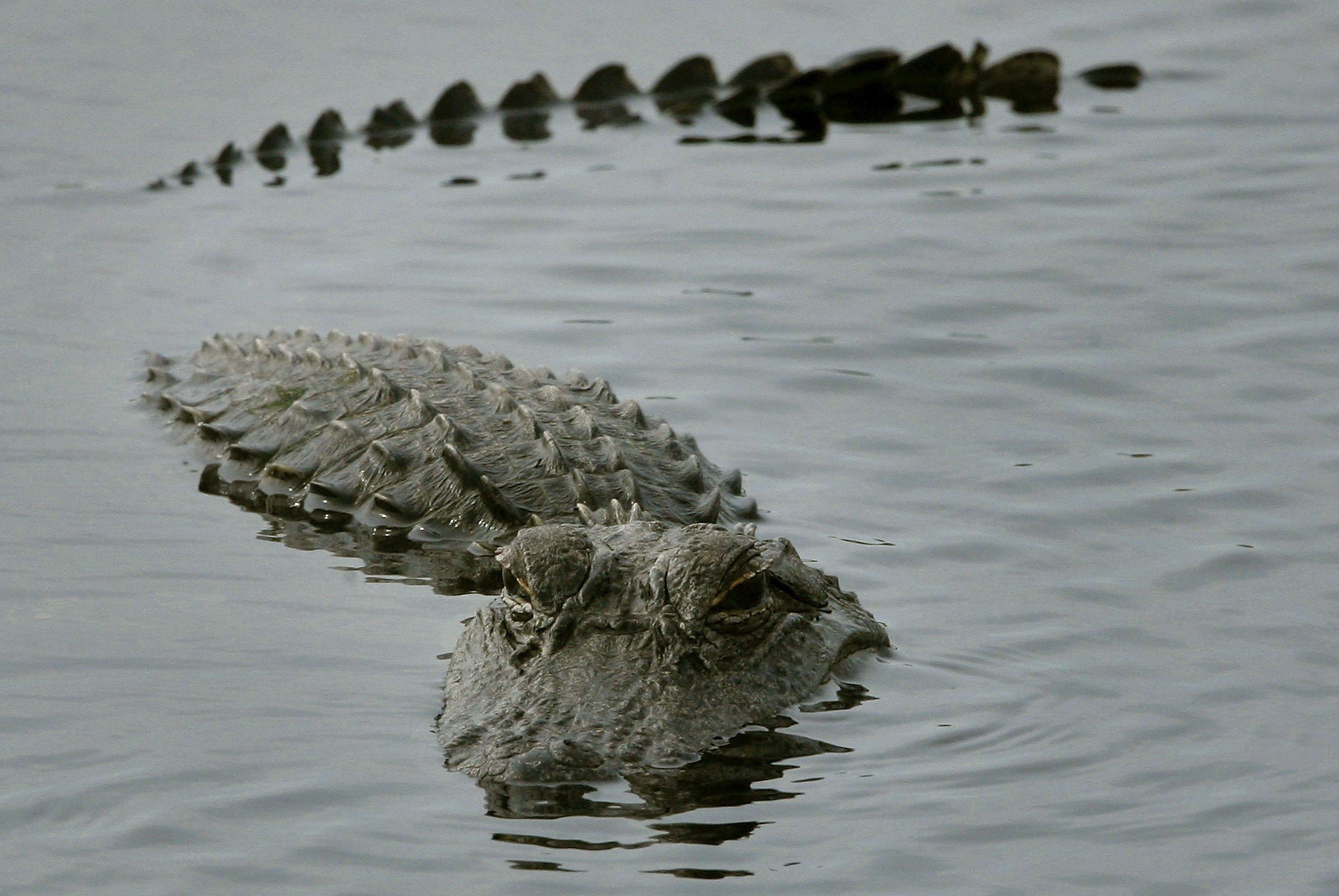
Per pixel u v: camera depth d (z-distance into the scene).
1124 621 10.26
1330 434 13.23
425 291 16.95
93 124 21.80
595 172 20.69
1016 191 19.33
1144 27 25.11
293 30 25.33
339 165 21.08
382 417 13.44
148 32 25.00
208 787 8.05
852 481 12.66
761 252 17.80
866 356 15.15
